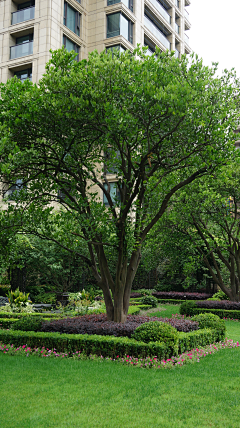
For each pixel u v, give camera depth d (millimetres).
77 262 22141
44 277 22812
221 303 17469
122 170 9953
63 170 9883
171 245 19188
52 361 7691
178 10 37969
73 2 26625
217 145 9188
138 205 10164
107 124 8547
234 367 7375
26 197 10164
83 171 10180
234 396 5598
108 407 5090
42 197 10500
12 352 8508
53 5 24766
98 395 5559
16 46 25828
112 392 5672
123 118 8102
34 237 20359
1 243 9633
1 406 5137
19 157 8688
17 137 8922
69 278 22719
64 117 8523
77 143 9469
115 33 27234
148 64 8812
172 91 8297
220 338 10227
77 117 8398
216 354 8727
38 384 6121
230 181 16297
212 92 10188
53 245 20469
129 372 6781
